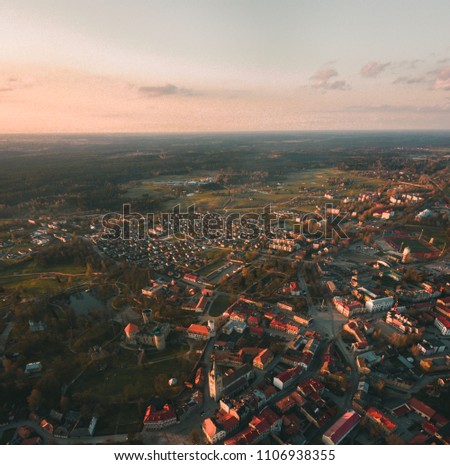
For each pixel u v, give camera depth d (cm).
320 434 18525
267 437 18225
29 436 18562
